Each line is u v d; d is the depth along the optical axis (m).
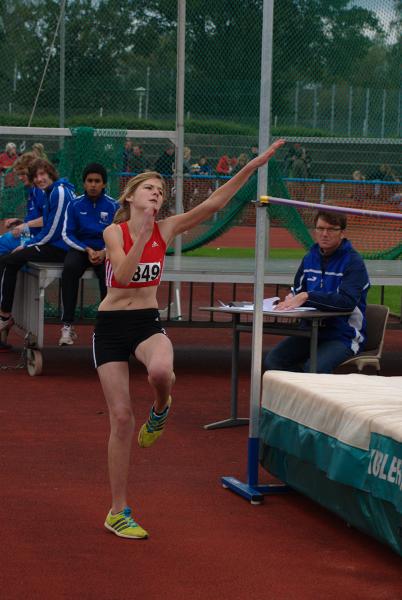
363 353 8.17
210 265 11.43
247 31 15.02
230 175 14.41
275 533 5.41
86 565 4.80
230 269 10.83
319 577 4.74
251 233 13.85
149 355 5.15
